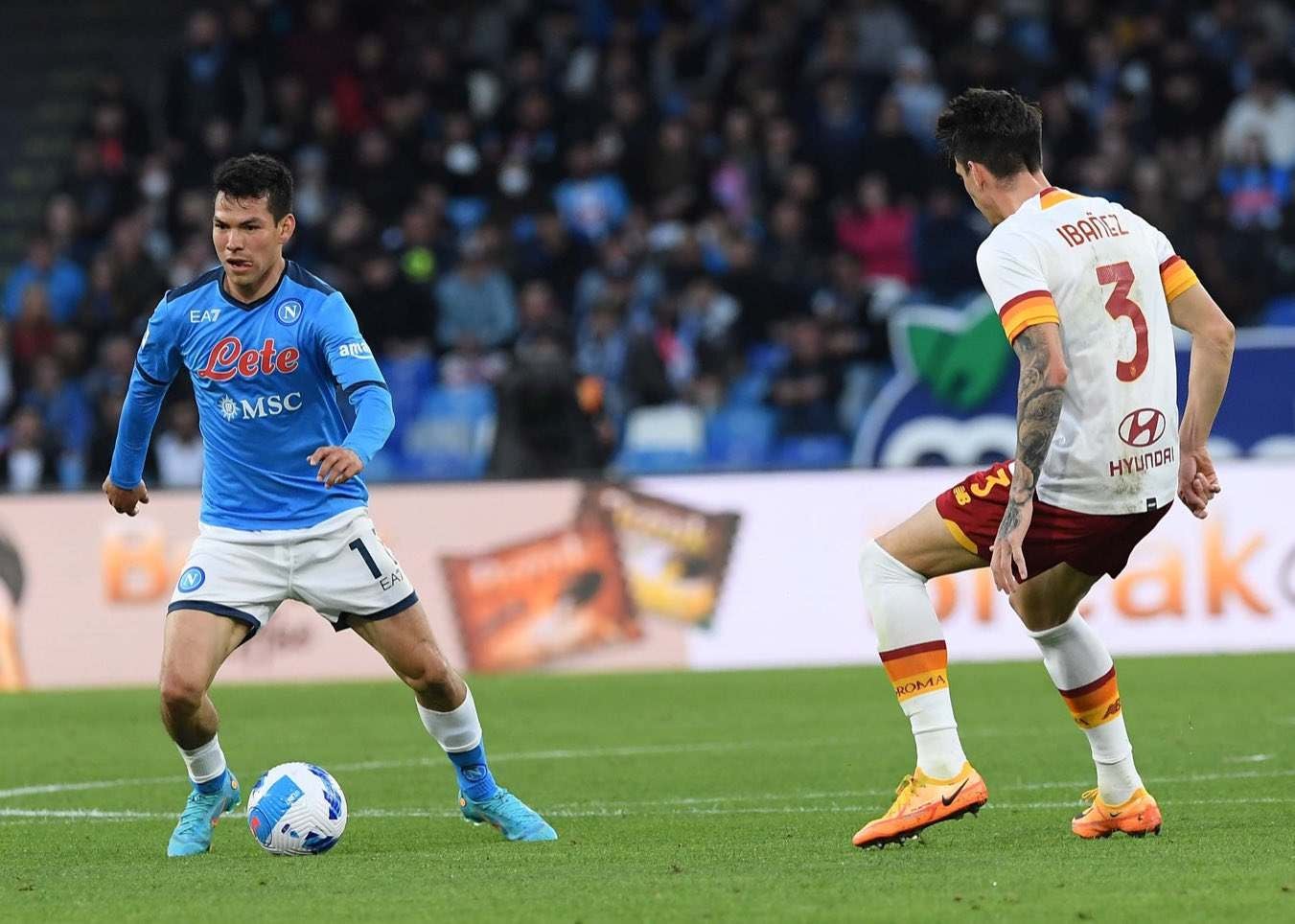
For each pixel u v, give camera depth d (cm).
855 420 6519
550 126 7350
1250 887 1889
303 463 2369
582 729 3919
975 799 2170
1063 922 1716
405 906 1884
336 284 6812
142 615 5284
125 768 3466
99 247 7400
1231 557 5109
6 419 6950
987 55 7181
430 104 7506
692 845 2344
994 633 5116
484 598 5275
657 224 7112
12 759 3606
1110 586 5122
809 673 4962
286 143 7350
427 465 6675
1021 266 2098
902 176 6981
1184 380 6241
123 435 2458
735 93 7381
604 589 5269
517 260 6912
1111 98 7338
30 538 5344
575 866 2164
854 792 2945
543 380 6003
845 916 1761
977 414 6469
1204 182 6906
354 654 5216
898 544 2202
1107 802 2288
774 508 5262
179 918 1844
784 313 6712
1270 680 4447
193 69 7419
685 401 6550
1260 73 7194
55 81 8719
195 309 2372
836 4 7588
